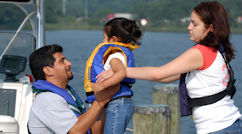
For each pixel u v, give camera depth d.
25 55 4.95
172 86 6.41
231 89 3.06
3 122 3.58
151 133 5.17
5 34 4.94
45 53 3.52
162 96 6.43
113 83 3.21
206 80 3.02
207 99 3.02
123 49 3.80
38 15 5.48
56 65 3.50
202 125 3.05
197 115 3.08
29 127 3.50
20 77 4.90
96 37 87.31
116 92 3.49
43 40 5.49
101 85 3.27
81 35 103.81
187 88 3.11
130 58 3.81
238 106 4.32
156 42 63.03
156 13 136.75
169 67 2.99
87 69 3.89
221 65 3.01
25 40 4.96
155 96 6.52
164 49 39.91
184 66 2.97
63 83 3.60
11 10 118.31
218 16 2.98
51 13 189.00
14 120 3.62
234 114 3.06
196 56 2.97
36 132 3.45
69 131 3.36
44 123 3.39
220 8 3.02
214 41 2.97
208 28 3.02
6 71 4.23
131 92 3.88
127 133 6.14
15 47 4.96
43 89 3.47
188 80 3.10
